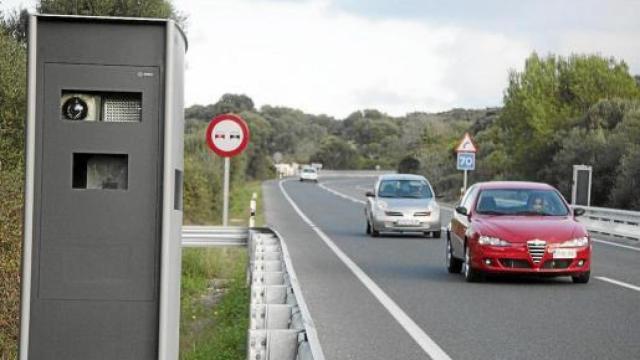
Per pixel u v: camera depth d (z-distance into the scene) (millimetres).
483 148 69188
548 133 50000
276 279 10289
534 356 9539
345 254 21766
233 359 9250
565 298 14195
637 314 12531
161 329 4910
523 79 53406
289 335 6242
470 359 9359
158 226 4926
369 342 10320
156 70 4922
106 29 4898
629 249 24656
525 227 15977
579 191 37125
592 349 9938
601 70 52156
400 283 16062
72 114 4953
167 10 24938
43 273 4879
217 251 18719
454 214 17938
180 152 5266
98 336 4918
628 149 40375
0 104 18125
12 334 11258
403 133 177375
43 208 4875
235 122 18391
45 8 23375
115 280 4914
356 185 93812
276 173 120000
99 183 5059
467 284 16016
